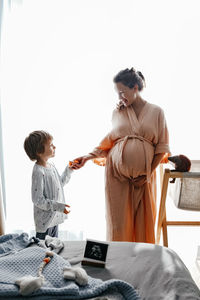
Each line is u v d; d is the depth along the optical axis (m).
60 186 1.78
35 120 2.27
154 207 1.95
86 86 2.24
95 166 2.34
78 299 0.90
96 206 2.39
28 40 2.18
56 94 2.25
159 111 1.82
